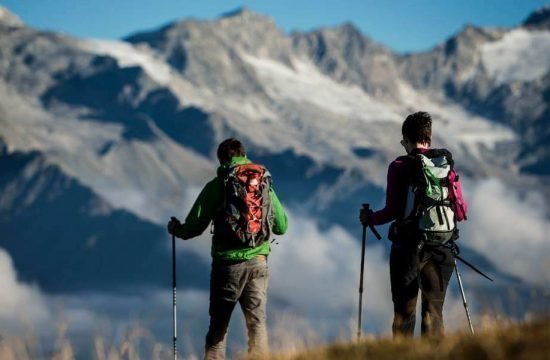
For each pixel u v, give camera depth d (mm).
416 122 13398
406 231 12852
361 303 13422
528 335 8430
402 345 9742
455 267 12961
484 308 11141
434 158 13070
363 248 13766
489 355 7684
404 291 12852
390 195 13023
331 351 10422
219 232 13773
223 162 14352
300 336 11773
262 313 13758
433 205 12703
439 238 12711
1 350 11188
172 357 13102
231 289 13711
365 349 9930
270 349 11961
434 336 10266
